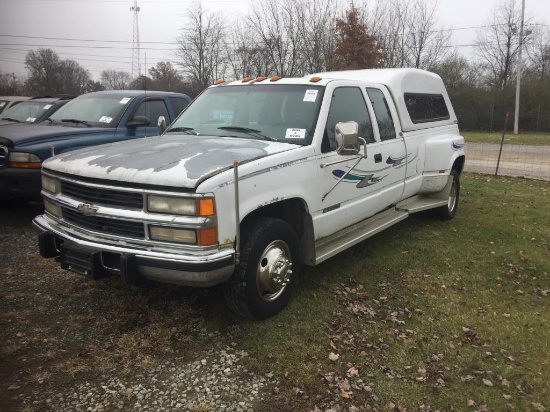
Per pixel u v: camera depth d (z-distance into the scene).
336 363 3.48
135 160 3.65
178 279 3.34
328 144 4.43
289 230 4.05
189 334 3.79
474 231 7.02
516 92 33.00
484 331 4.08
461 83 39.41
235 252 3.47
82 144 6.79
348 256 5.66
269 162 3.74
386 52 34.81
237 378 3.28
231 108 4.88
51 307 4.16
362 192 5.03
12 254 5.39
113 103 7.81
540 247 6.43
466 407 3.10
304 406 3.03
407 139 6.04
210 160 3.56
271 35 34.94
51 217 4.10
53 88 49.06
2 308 4.11
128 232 3.47
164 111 8.30
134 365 3.39
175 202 3.27
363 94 5.20
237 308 3.83
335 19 32.00
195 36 41.47
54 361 3.40
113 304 4.23
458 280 5.19
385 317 4.25
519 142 23.81
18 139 6.33
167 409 2.96
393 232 6.78
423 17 36.53
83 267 3.57
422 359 3.61
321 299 4.48
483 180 11.80
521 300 4.79
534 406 3.13
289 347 3.65
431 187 6.81
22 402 2.96
